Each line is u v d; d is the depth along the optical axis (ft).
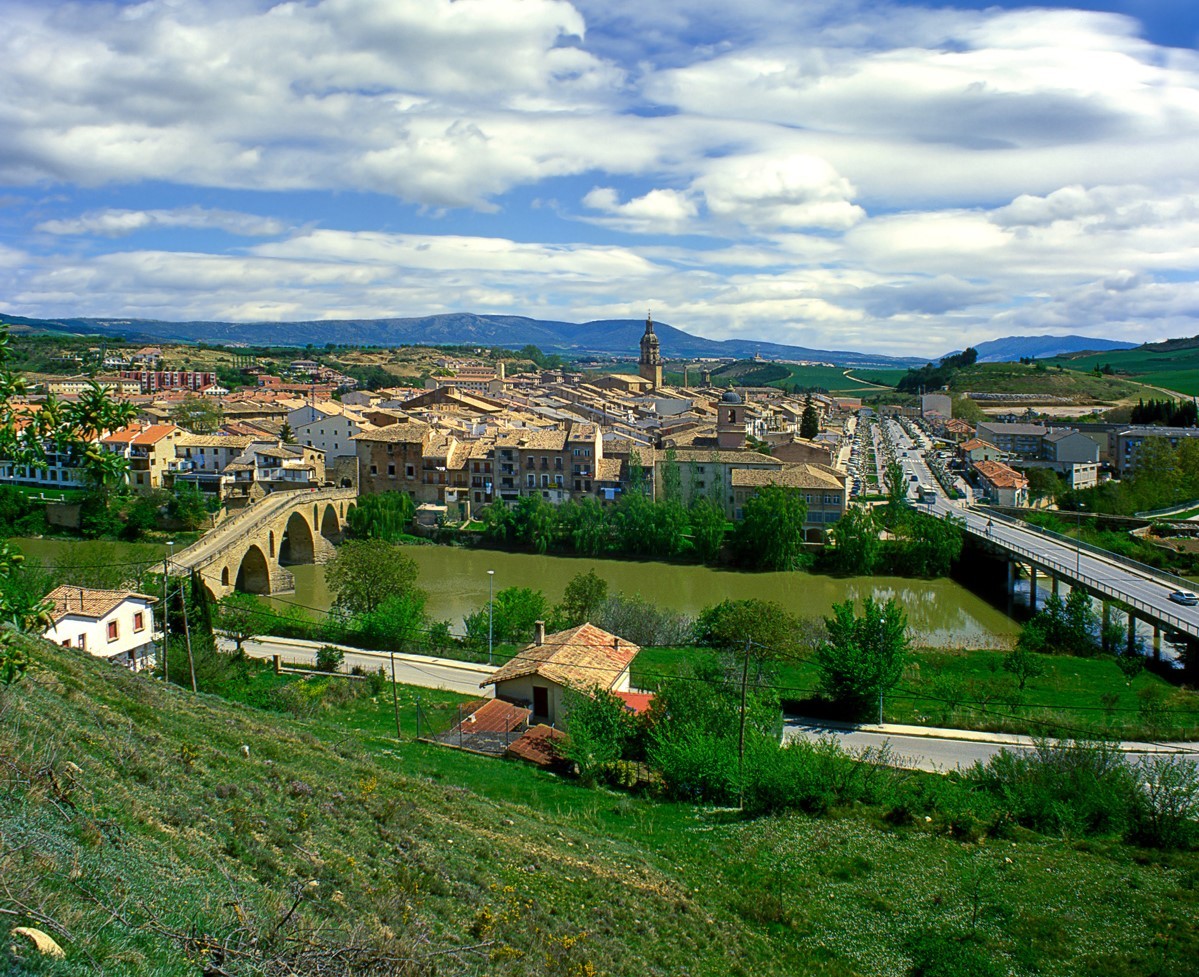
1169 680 260.42
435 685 227.61
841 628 213.66
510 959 80.12
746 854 132.98
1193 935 112.37
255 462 499.10
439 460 508.12
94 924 56.80
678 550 435.53
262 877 79.82
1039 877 127.75
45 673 115.75
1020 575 426.92
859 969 104.37
